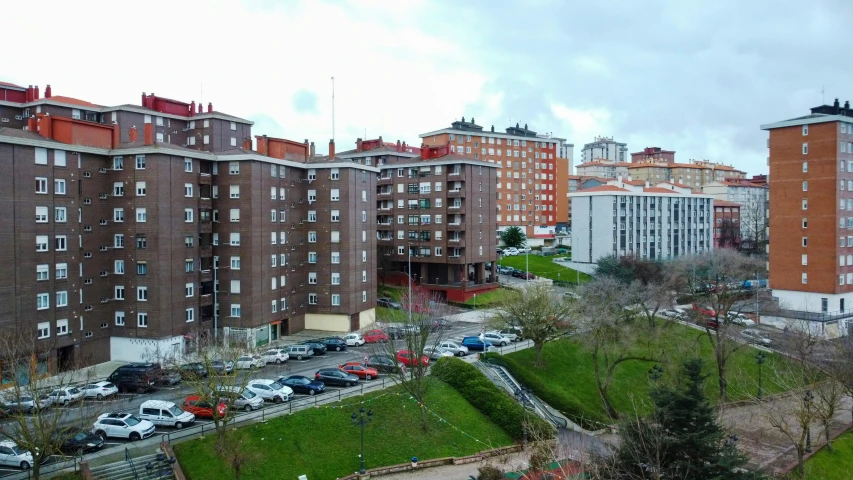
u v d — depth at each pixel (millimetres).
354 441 47625
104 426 43625
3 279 54719
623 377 66812
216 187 72750
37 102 96438
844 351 60875
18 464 39219
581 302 68938
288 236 79562
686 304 100812
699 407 35750
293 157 83250
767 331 84875
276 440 45000
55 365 57375
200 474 40031
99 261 64812
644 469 35062
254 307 72000
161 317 64312
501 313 74812
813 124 92875
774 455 50875
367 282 86125
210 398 43312
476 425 53156
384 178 113125
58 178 60062
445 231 106000
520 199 168125
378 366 60031
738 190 198875
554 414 58031
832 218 91188
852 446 53875
